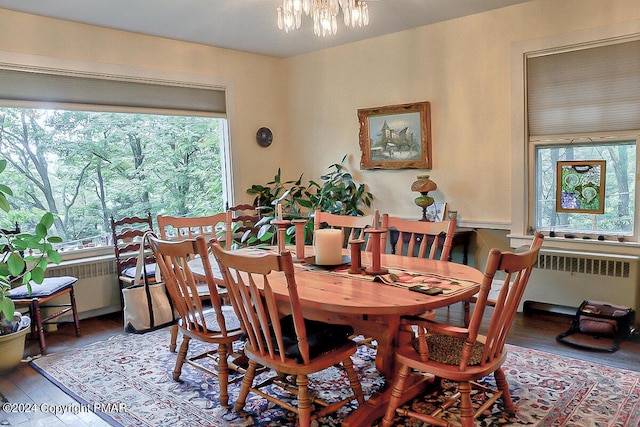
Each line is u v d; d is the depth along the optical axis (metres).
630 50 3.29
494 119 3.91
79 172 4.22
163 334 3.55
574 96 3.55
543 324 3.51
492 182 3.98
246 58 4.98
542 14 3.59
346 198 4.75
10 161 3.80
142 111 4.23
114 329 3.72
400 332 2.18
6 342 2.87
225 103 4.83
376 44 4.54
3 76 3.46
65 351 3.26
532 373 2.68
